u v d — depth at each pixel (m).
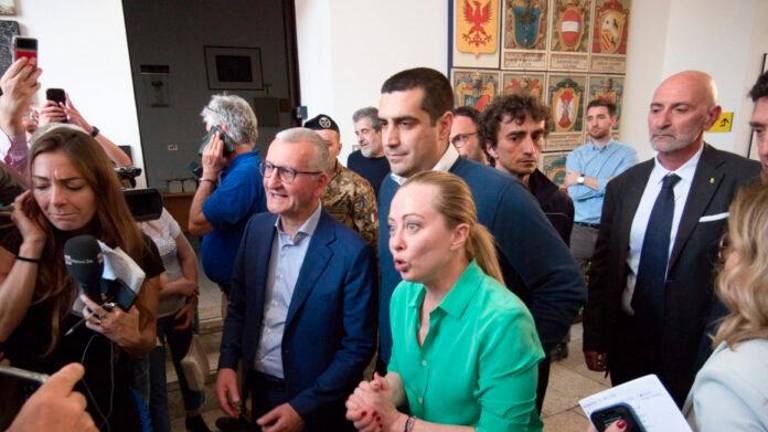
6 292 0.96
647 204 1.43
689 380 1.32
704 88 1.30
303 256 1.32
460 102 3.40
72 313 1.03
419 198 0.86
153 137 4.76
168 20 4.62
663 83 1.38
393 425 0.90
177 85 4.77
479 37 3.37
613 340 1.55
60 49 2.59
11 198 1.28
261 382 1.42
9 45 2.44
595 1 3.77
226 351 1.47
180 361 1.88
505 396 0.82
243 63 4.96
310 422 1.32
